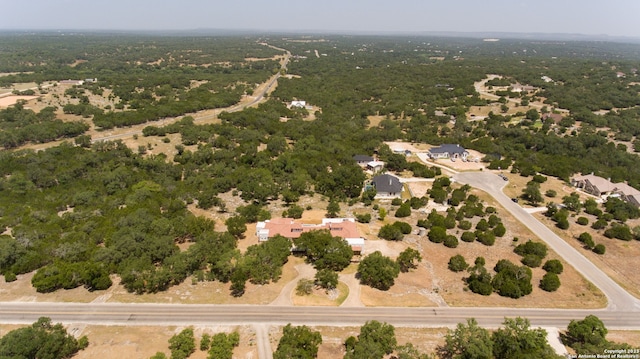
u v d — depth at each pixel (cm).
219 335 5109
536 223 9144
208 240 7419
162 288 6556
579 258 7706
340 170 10906
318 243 7288
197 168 11894
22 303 6103
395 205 9975
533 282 6888
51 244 7350
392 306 6175
